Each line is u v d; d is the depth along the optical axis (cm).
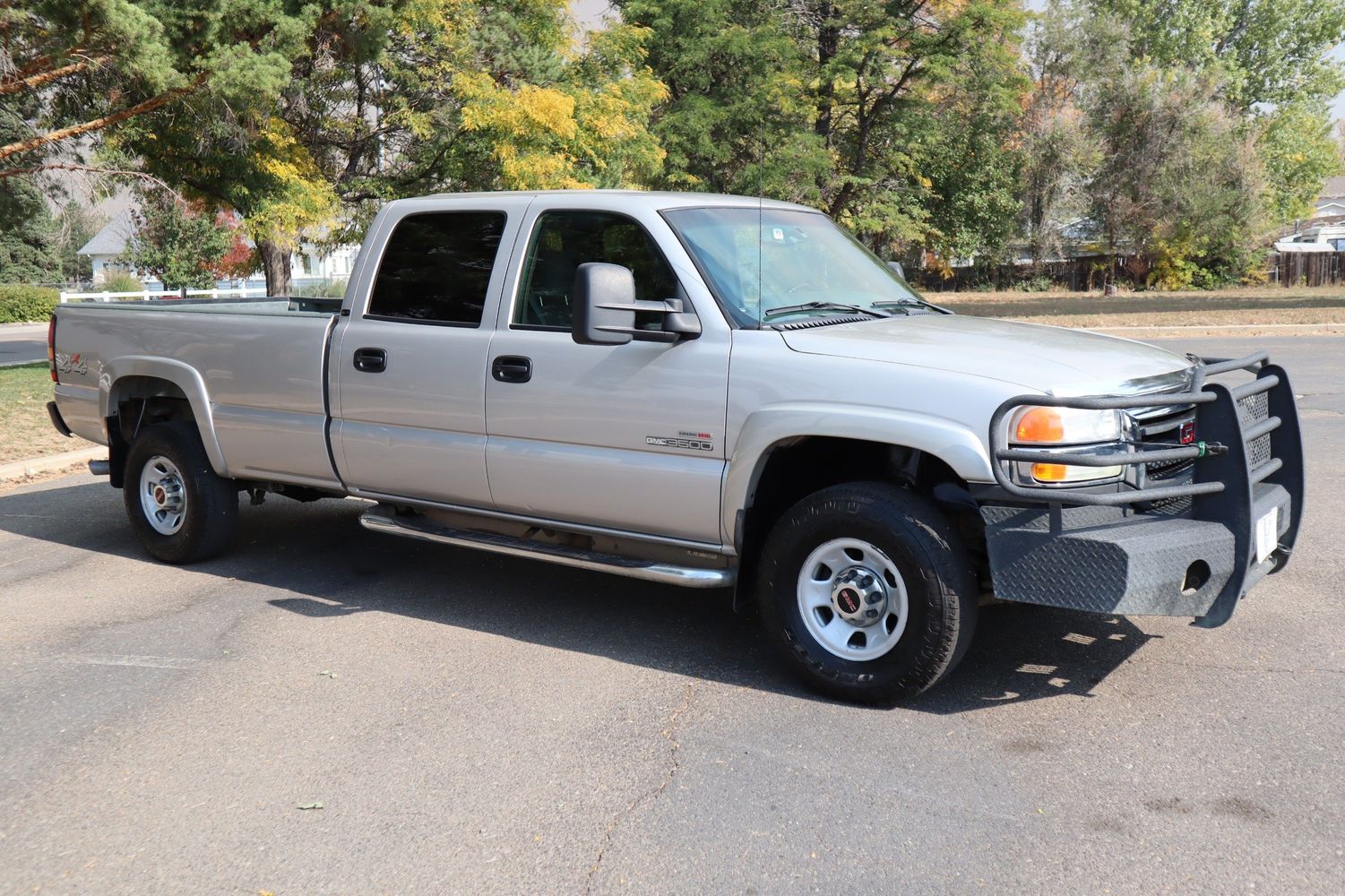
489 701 430
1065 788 349
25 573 626
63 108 1866
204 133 1842
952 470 421
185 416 639
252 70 1622
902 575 402
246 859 315
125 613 547
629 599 569
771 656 480
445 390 511
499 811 342
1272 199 4997
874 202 3950
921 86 3812
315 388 556
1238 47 5959
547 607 553
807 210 551
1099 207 4838
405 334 525
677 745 388
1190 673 442
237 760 380
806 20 3641
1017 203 4738
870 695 415
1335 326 2105
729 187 3544
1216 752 371
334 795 354
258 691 442
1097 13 4956
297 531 721
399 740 395
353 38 1914
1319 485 767
